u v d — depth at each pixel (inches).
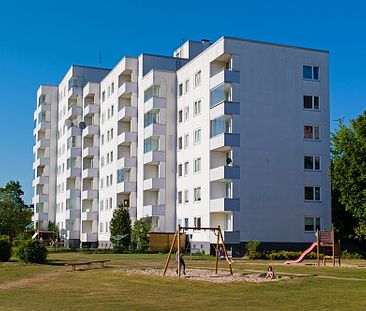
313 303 813.2
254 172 2156.7
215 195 2236.7
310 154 2244.1
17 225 3262.8
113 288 1059.3
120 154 2997.0
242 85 2177.7
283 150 2204.7
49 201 4136.3
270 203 2162.9
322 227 2223.2
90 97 3555.6
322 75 2300.7
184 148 2504.9
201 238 2287.2
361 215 2023.9
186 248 2362.2
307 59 2287.2
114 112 3088.1
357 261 1819.6
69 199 3572.8
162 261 1781.5
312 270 1378.0
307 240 2197.3
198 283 1081.4
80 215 3545.8
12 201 3410.4
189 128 2461.9
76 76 3671.3
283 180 2190.0
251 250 1995.6
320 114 2278.5
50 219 4121.6
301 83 2265.0
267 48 2230.6
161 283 1111.0
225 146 2144.4
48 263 1681.8
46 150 4163.4
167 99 2615.7
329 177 2225.6
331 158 2283.5
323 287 1011.9
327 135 2278.5
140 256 2090.3
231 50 2176.4
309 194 2225.6
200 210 2311.8
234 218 2116.1
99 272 1363.2
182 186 2502.5
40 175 4256.9
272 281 1095.0
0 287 1109.7
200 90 2375.7
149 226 2455.7
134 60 2896.2
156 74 2613.2
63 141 3946.9
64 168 3865.7
